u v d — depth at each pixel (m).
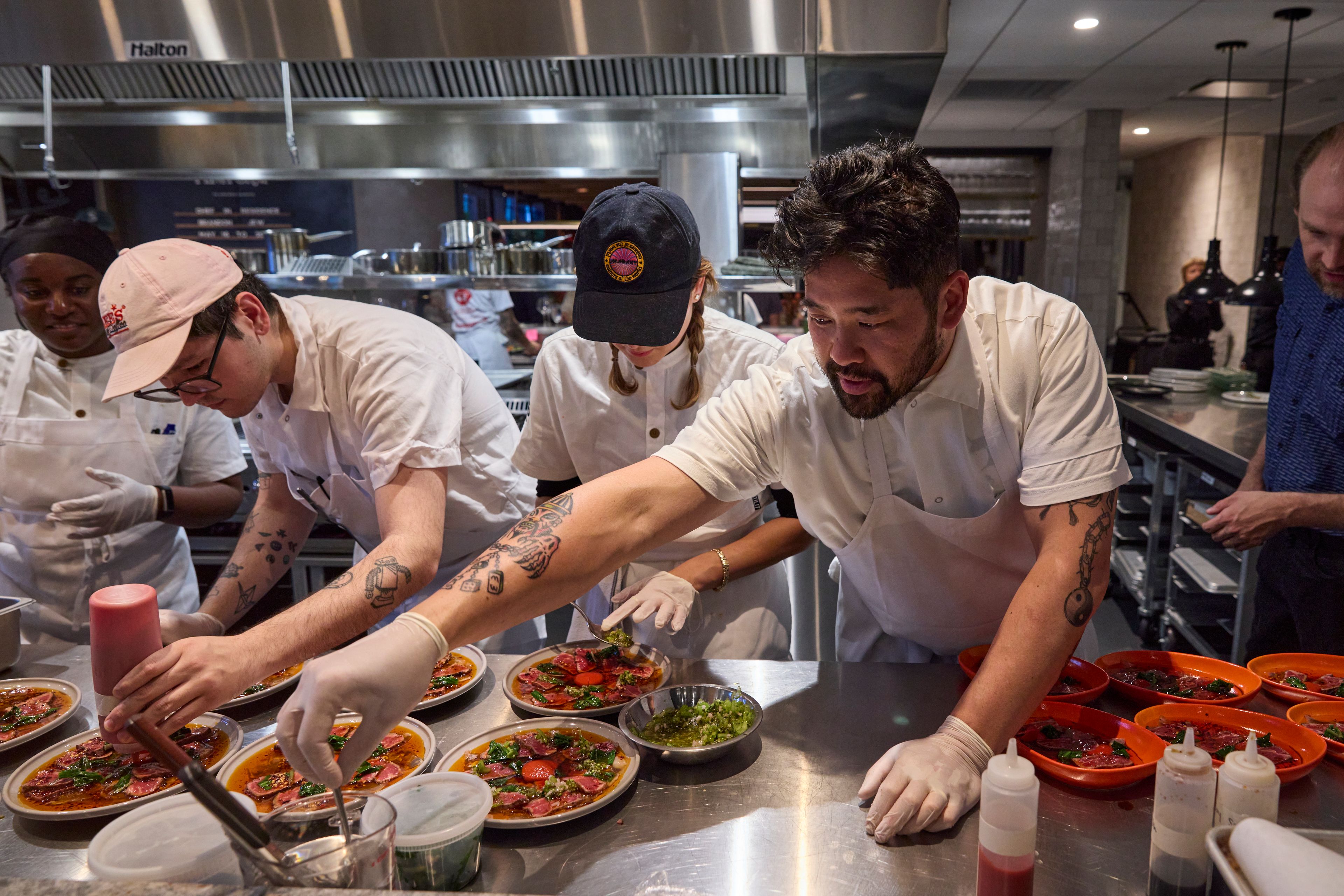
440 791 1.02
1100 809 1.04
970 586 1.48
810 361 1.33
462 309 4.26
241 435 3.42
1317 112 6.57
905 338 1.03
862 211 0.96
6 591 2.17
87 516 1.89
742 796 1.09
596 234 1.48
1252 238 7.65
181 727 1.10
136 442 2.10
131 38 3.00
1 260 1.93
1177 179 9.09
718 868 0.96
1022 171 8.18
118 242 4.33
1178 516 3.55
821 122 3.43
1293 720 1.20
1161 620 3.91
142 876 0.89
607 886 0.94
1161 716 1.22
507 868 0.97
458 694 1.35
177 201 4.31
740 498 1.33
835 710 1.30
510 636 2.04
